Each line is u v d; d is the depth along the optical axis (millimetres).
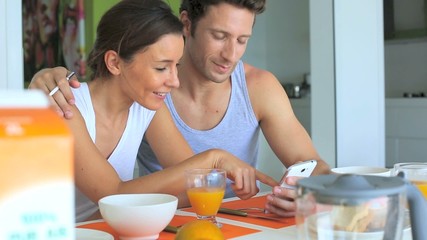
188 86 1744
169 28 1246
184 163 1283
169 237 999
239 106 1785
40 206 390
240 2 1501
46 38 3947
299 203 648
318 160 1623
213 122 1771
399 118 3879
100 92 1425
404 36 4125
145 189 1245
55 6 3887
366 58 3051
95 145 1376
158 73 1269
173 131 1557
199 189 1108
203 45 1570
